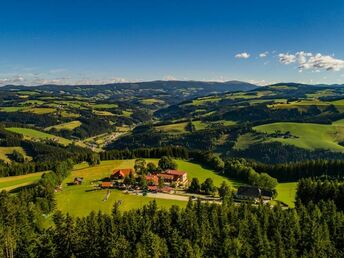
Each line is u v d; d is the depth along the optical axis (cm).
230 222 13200
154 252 11244
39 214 15388
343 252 11706
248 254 11381
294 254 11419
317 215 13450
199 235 12238
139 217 13350
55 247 12294
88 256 12150
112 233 12394
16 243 12525
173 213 13812
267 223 12912
